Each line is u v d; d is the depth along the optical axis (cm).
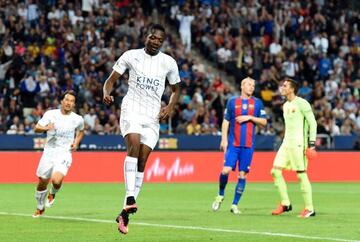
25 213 3064
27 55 6247
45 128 2881
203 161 5797
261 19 7338
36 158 5450
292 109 3075
